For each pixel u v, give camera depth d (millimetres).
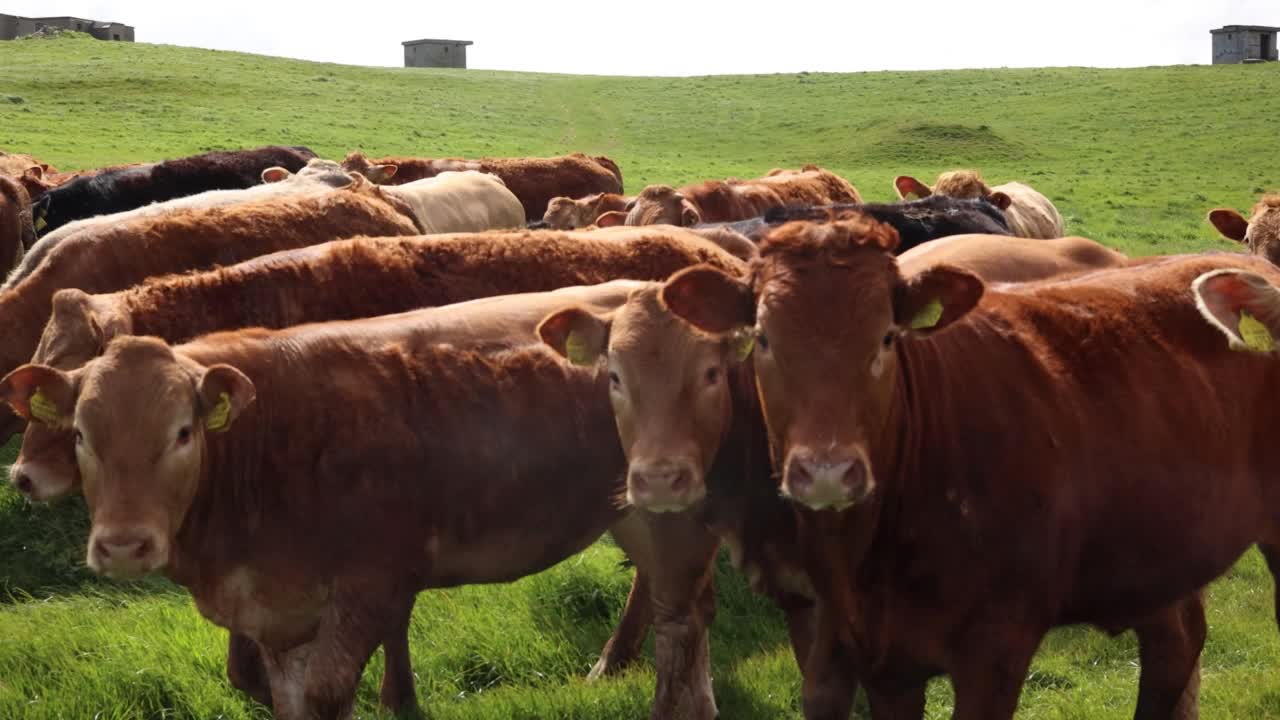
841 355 4504
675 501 5508
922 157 51219
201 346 5754
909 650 5070
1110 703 7031
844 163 50562
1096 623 5441
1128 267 5902
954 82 75312
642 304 5684
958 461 4867
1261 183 41500
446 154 45406
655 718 6469
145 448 5113
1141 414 5102
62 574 9234
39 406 5293
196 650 7348
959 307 4586
